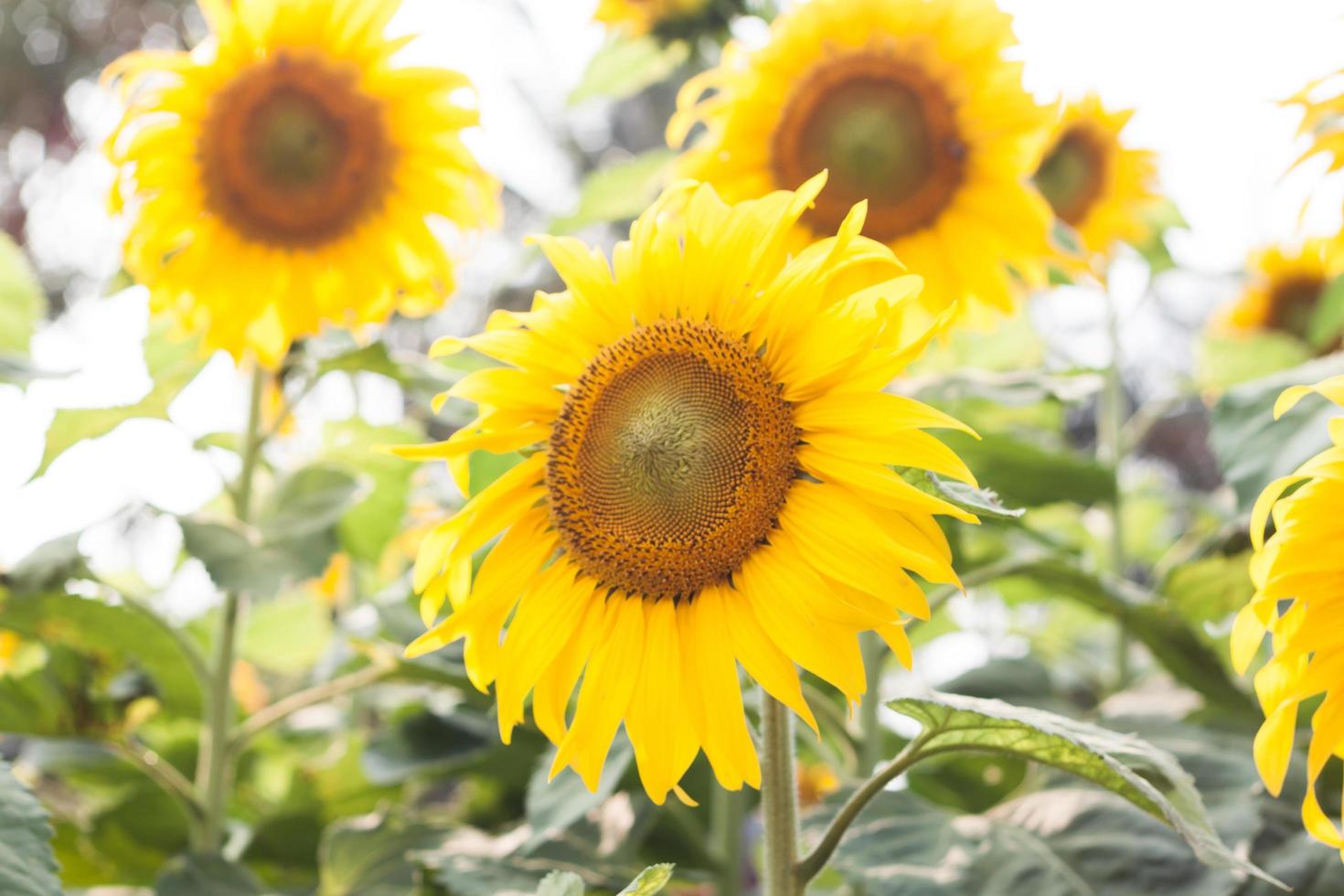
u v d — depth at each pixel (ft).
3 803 3.70
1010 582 5.41
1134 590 4.59
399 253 4.77
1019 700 4.80
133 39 12.24
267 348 4.71
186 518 4.51
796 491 3.64
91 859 4.88
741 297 3.73
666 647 3.65
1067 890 3.90
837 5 4.70
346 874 4.44
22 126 11.96
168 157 4.69
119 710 4.63
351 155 4.72
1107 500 4.91
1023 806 4.10
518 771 4.84
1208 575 4.55
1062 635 6.06
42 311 5.12
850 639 3.56
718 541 3.65
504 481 3.78
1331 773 4.30
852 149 4.68
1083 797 4.07
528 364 3.81
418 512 5.67
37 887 3.65
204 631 5.49
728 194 4.76
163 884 4.34
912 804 4.12
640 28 5.36
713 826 4.84
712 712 3.60
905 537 3.56
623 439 3.71
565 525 3.75
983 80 4.67
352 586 5.65
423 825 4.51
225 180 4.71
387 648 4.65
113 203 4.68
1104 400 5.74
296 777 4.95
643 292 3.77
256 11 4.70
